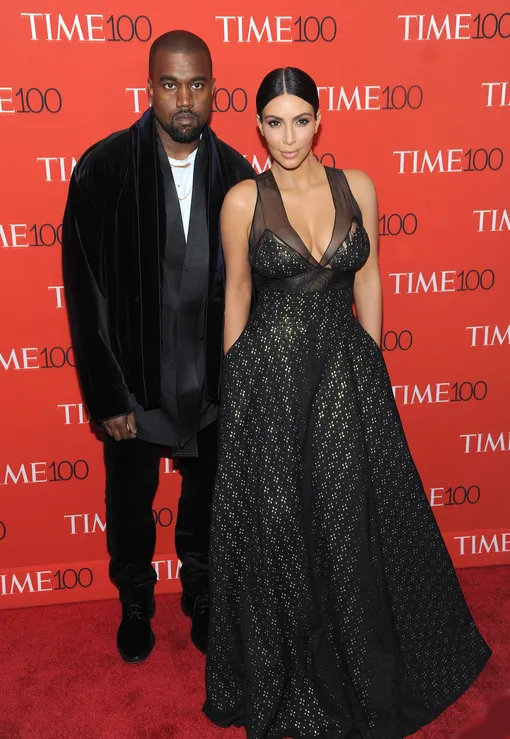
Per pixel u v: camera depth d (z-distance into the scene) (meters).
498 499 3.00
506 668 2.44
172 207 2.19
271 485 2.11
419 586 2.29
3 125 2.43
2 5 2.33
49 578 2.87
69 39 2.38
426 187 2.65
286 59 2.48
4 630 2.71
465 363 2.85
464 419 2.90
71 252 2.21
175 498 2.89
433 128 2.59
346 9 2.46
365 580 2.12
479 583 2.92
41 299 2.62
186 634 2.69
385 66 2.52
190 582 2.71
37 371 2.68
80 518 2.85
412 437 2.90
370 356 2.18
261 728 2.14
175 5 2.39
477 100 2.58
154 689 2.41
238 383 2.14
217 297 2.22
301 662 2.19
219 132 2.53
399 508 2.23
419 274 2.74
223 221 2.11
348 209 2.09
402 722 2.18
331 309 2.10
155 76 2.06
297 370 2.09
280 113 1.95
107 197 2.17
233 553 2.20
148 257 2.17
